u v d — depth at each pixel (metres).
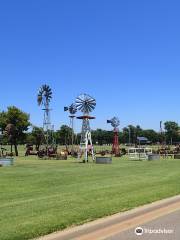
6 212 13.54
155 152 70.31
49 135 97.69
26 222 11.97
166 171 31.48
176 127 144.75
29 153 71.50
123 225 12.91
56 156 56.28
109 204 15.41
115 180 24.34
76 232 11.41
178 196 18.33
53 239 10.63
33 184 22.69
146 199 16.95
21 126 75.44
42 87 75.88
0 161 39.53
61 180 24.70
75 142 124.31
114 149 69.75
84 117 52.69
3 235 10.45
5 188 20.91
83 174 28.86
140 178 25.58
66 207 14.56
